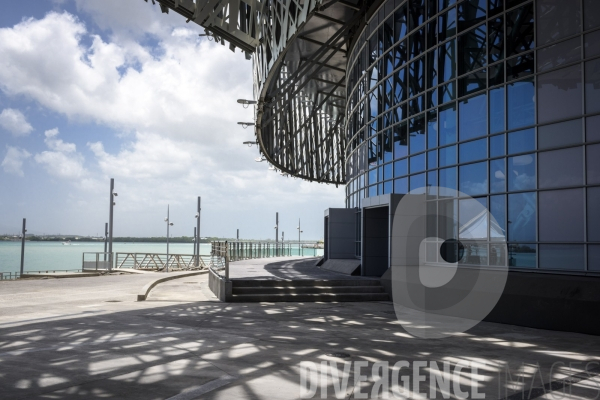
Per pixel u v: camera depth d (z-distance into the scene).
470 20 15.16
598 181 11.27
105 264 36.91
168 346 8.16
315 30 24.64
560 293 10.66
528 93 13.05
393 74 19.56
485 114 14.39
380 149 20.66
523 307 11.17
